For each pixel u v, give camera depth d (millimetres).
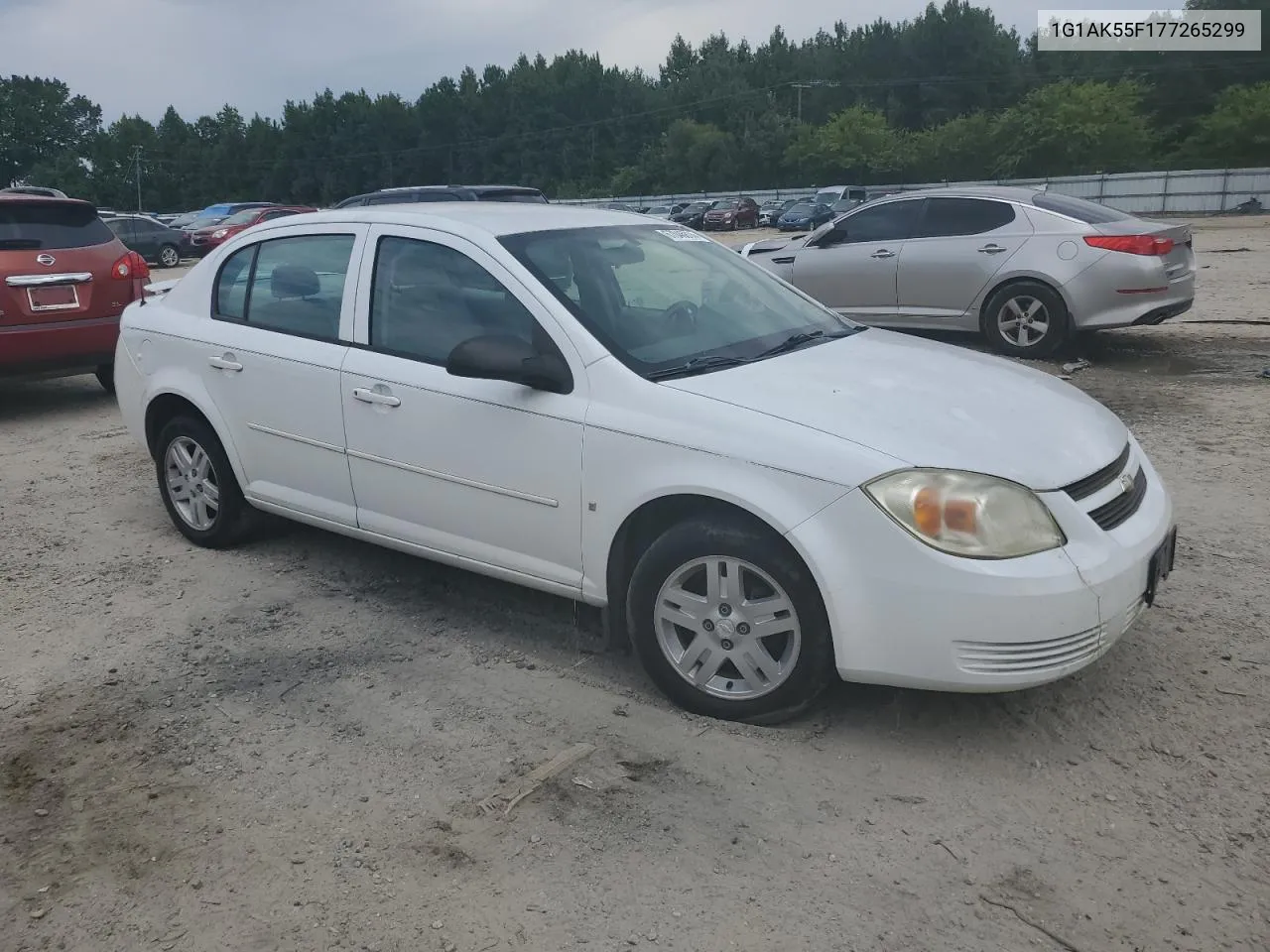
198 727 3633
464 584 4863
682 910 2676
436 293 4219
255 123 114125
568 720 3619
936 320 10062
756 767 3299
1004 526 3123
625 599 3793
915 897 2705
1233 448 6617
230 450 4980
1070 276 9203
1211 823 2973
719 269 4680
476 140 108562
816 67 105375
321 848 2967
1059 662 3133
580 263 4172
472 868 2861
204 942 2627
